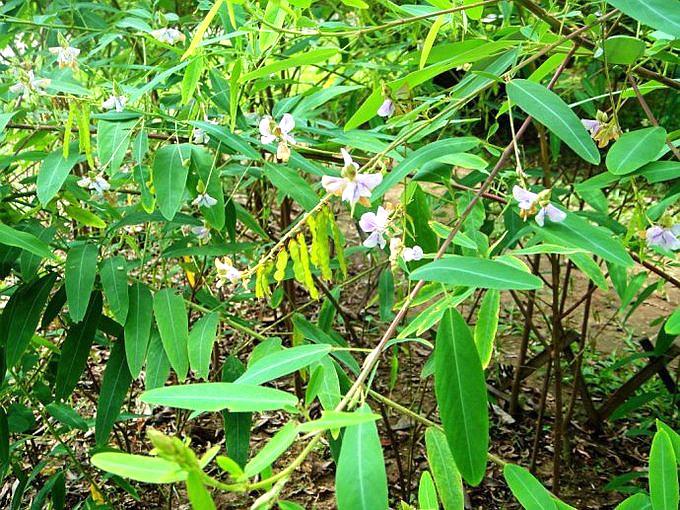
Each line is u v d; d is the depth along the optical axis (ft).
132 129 3.97
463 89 3.00
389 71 5.71
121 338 4.49
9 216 4.48
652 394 6.23
